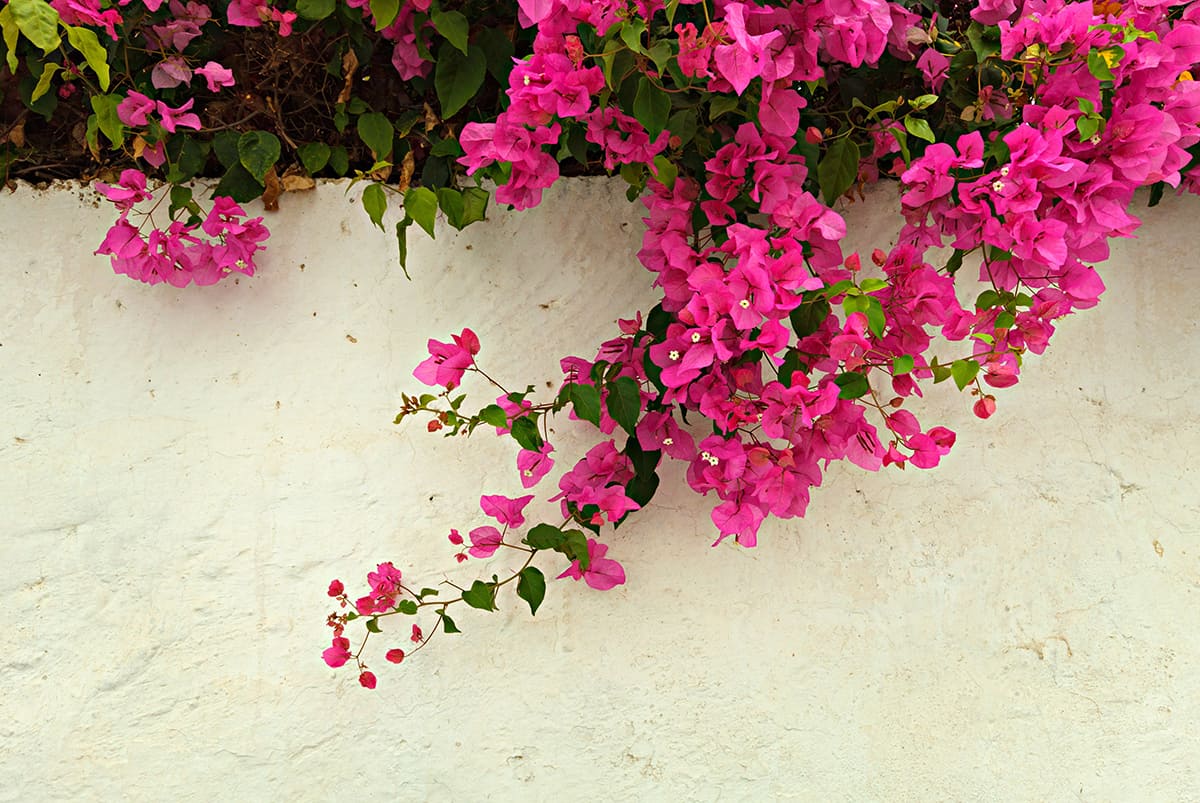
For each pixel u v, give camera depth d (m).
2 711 1.53
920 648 1.58
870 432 1.46
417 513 1.57
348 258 1.57
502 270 1.57
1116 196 1.42
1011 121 1.49
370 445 1.56
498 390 1.57
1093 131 1.39
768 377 1.55
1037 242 1.40
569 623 1.57
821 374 1.54
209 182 1.56
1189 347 1.57
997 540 1.58
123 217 1.49
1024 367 1.58
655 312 1.50
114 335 1.55
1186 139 1.45
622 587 1.57
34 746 1.53
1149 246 1.58
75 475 1.54
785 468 1.46
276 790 1.55
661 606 1.57
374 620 1.53
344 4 1.49
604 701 1.57
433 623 1.56
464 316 1.57
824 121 1.53
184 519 1.55
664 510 1.57
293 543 1.56
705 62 1.36
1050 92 1.42
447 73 1.49
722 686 1.57
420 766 1.56
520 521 1.52
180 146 1.53
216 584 1.55
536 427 1.50
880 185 1.57
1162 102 1.43
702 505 1.57
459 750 1.56
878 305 1.38
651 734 1.57
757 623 1.57
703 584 1.57
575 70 1.38
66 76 1.47
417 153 1.58
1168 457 1.57
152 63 1.52
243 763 1.55
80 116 1.55
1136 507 1.57
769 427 1.43
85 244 1.55
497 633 1.57
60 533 1.54
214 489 1.55
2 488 1.54
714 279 1.42
